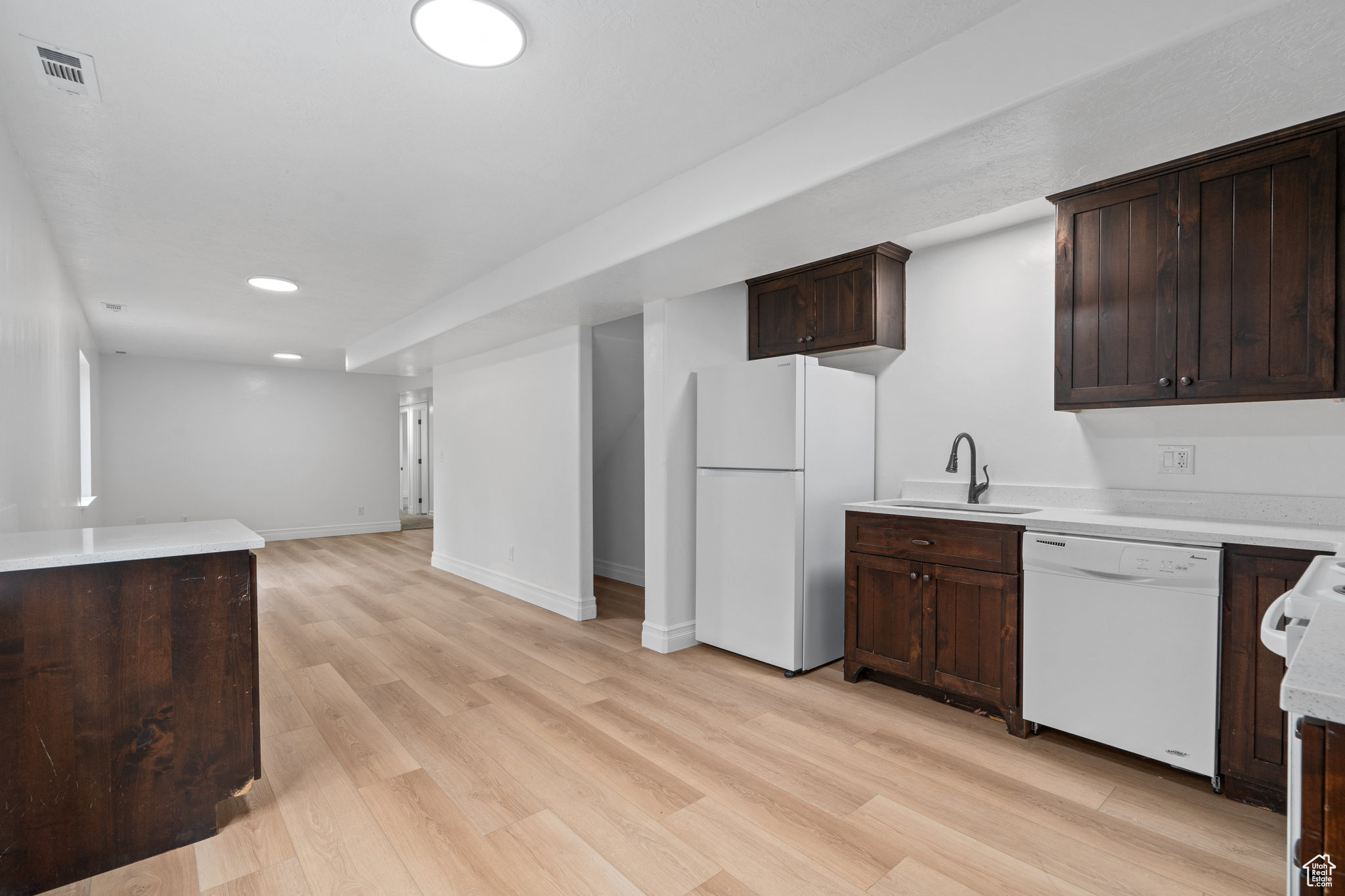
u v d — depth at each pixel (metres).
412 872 1.68
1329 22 1.22
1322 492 2.20
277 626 4.01
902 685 2.93
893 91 1.77
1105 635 2.18
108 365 6.63
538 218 2.86
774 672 3.17
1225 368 2.09
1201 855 1.72
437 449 6.08
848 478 3.32
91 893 1.59
